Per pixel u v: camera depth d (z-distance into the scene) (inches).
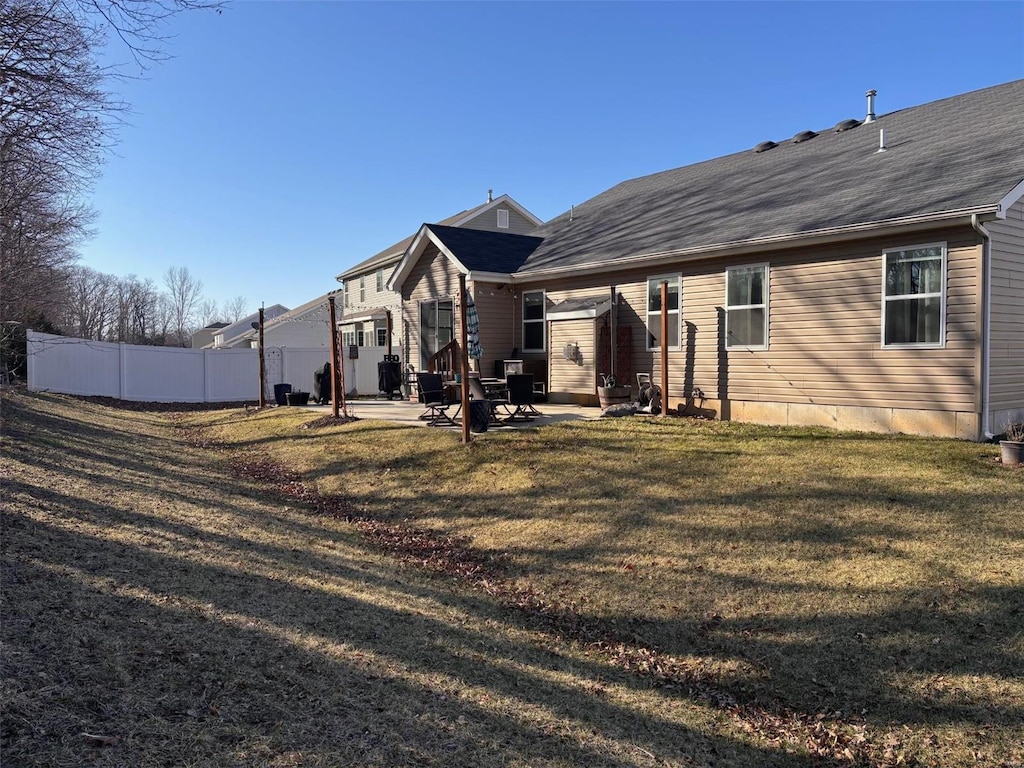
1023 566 192.2
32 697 109.6
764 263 433.7
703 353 474.6
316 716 123.6
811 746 134.3
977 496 250.2
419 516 294.5
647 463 325.7
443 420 468.4
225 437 511.8
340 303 1633.9
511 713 138.4
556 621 194.1
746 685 156.8
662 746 132.8
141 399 753.0
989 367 339.6
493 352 627.5
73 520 211.9
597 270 535.8
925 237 355.6
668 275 497.4
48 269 625.3
